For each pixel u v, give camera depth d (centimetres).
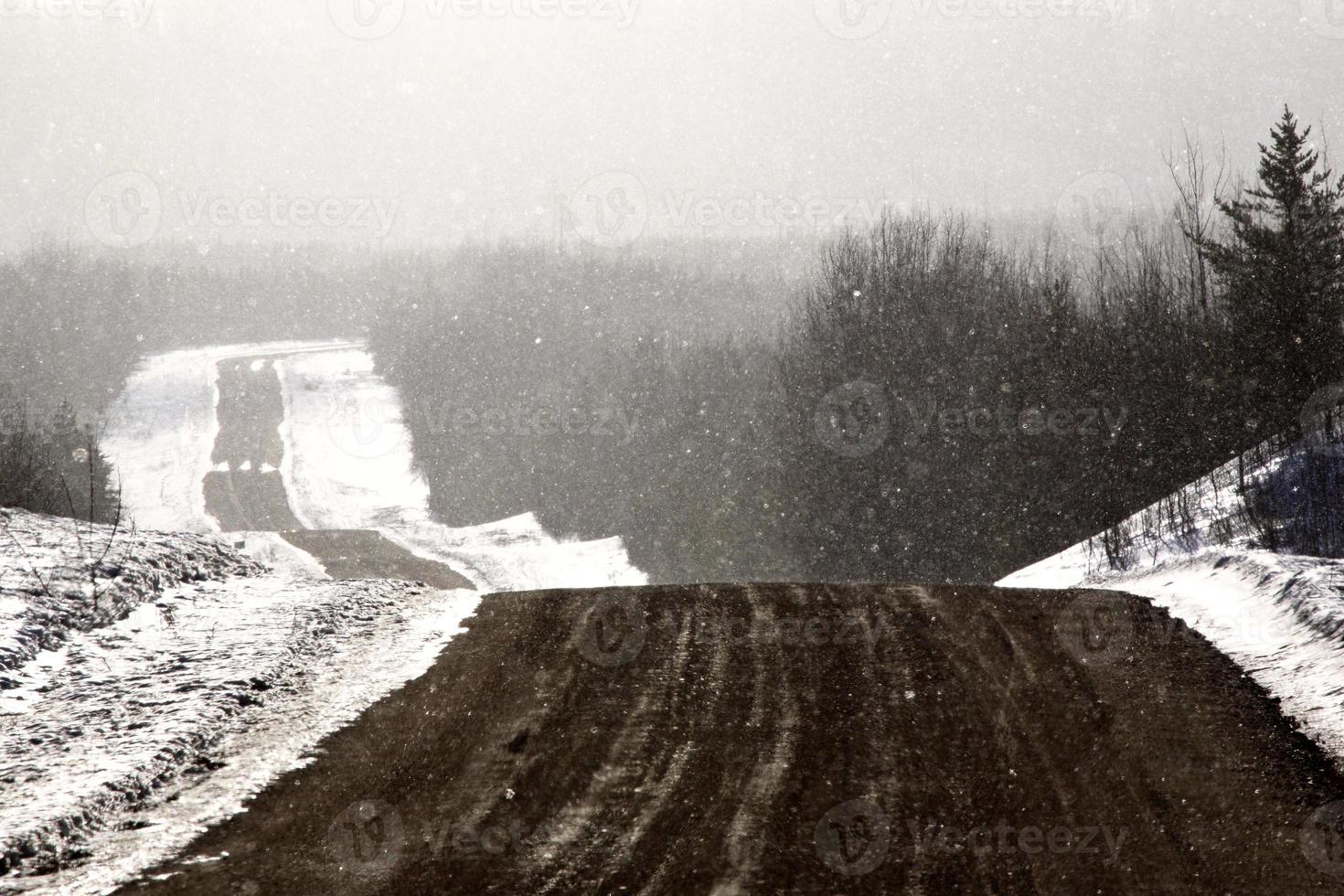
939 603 912
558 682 704
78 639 765
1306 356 1817
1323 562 905
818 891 421
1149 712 632
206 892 414
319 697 669
